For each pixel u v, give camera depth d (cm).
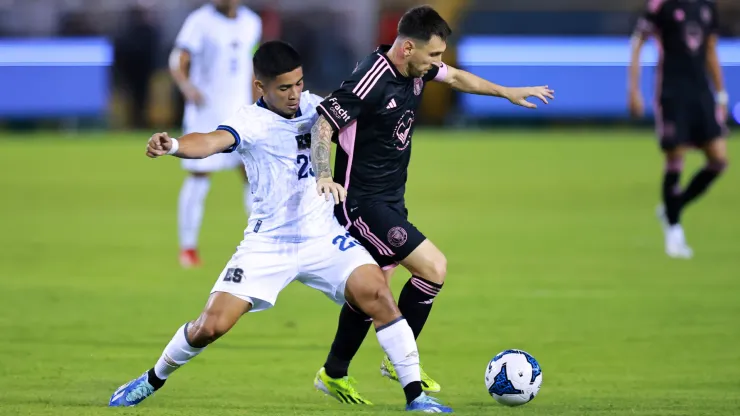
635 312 2845
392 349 1817
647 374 2183
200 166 3559
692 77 3722
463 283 3281
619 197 5334
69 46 8150
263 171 1834
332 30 8169
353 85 1880
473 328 2659
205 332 1791
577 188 5634
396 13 8156
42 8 8238
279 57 1786
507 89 2117
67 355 2350
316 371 2222
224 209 5116
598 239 4166
